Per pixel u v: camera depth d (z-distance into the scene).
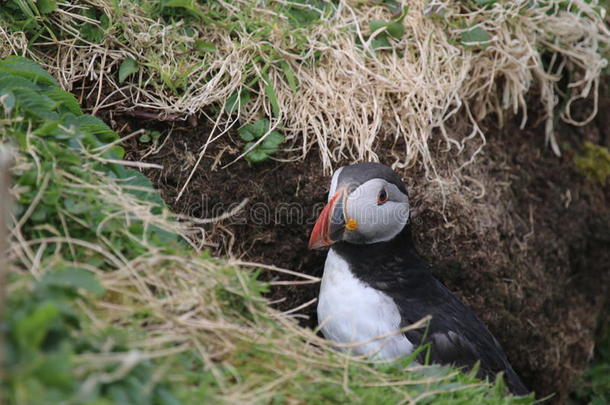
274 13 5.27
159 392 2.50
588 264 6.47
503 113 5.98
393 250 4.77
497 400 3.45
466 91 5.67
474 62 5.65
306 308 5.46
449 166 5.56
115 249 3.17
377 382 3.26
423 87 5.32
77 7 4.85
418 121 5.35
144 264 3.13
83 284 2.68
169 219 3.76
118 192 3.41
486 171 5.78
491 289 5.66
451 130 5.64
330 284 4.73
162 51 4.89
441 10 5.59
